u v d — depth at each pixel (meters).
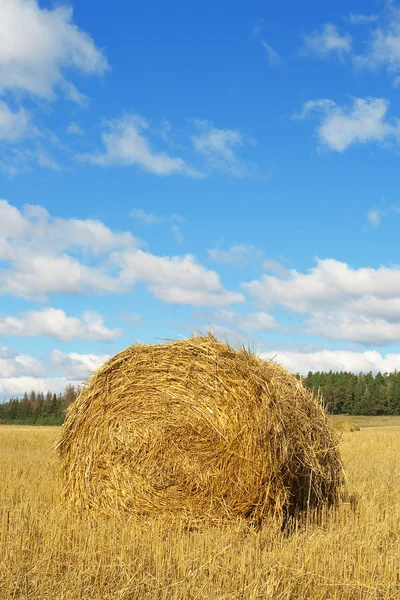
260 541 7.10
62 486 8.97
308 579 5.66
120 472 8.44
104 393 8.78
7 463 13.98
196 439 8.13
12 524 7.40
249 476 7.85
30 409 79.25
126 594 5.27
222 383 8.17
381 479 11.94
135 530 7.26
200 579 5.68
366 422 58.19
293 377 9.40
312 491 8.57
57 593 5.30
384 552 6.50
